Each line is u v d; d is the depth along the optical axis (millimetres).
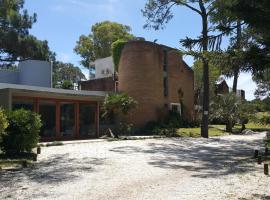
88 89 47406
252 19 6668
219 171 15062
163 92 40844
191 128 41125
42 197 10188
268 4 6520
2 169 14984
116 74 42438
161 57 40688
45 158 18484
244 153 22344
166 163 17391
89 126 31828
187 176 13711
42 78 42031
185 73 45125
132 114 37469
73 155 19703
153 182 12391
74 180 12711
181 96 44000
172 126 37031
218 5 8406
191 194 10508
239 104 41312
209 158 19719
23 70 41594
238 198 10094
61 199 9945
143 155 20328
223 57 7207
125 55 39219
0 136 17047
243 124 42562
